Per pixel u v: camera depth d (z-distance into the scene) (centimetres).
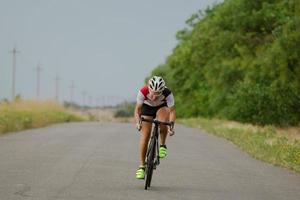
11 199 3158
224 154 6156
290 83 12431
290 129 12250
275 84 12588
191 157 5700
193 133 9669
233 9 17012
